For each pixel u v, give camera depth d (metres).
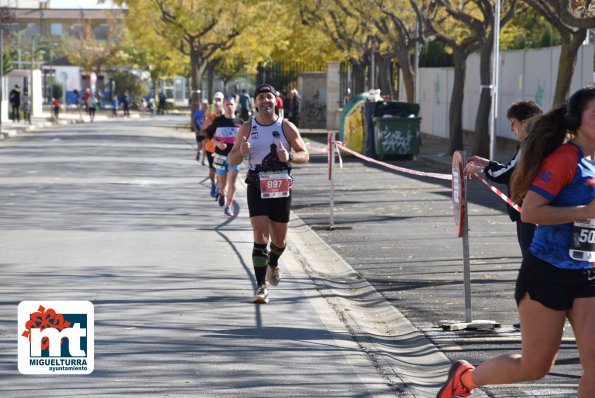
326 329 13.64
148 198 30.44
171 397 10.28
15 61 135.62
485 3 44.16
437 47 71.06
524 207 8.41
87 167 42.34
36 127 85.88
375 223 25.80
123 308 14.62
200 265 18.56
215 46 84.81
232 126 27.25
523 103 12.44
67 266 18.14
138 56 143.12
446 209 28.81
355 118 52.28
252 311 14.70
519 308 8.58
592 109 8.32
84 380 10.88
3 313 14.07
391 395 10.59
